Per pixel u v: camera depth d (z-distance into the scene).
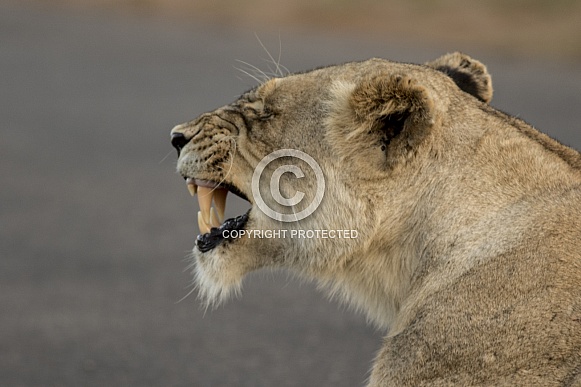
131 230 16.48
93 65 30.64
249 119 8.20
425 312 6.91
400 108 7.25
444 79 7.82
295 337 12.31
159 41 33.91
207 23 36.41
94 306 13.23
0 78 28.92
